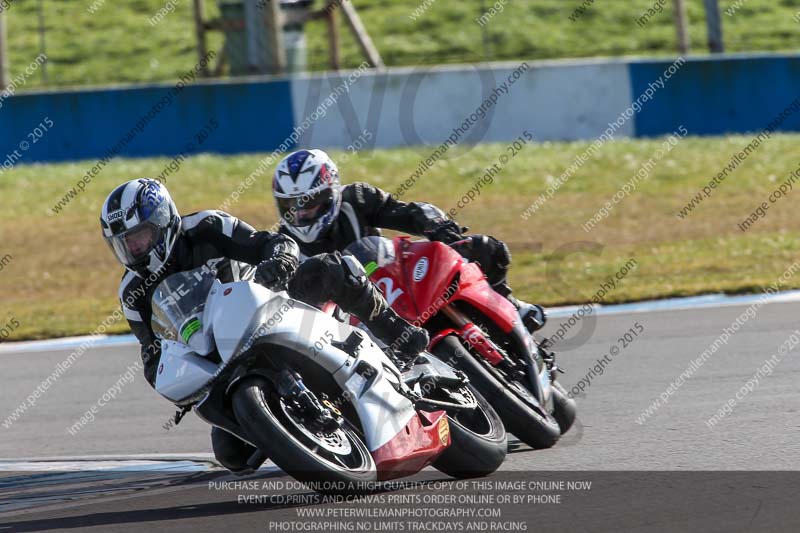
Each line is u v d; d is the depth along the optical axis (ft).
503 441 56.39
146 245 51.21
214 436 53.78
